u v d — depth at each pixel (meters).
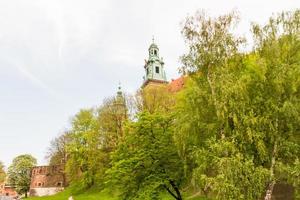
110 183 33.66
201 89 27.95
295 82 25.59
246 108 25.77
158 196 30.42
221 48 28.31
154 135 31.94
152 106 59.91
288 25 28.09
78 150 70.00
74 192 66.50
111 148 64.38
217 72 27.38
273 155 24.89
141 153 31.05
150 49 103.88
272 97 26.58
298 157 25.44
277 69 26.31
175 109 35.81
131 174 31.53
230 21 29.02
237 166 22.64
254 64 27.88
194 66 28.88
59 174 97.50
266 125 25.34
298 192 24.39
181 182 31.30
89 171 64.56
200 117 27.31
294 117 25.30
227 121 25.58
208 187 25.33
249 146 25.03
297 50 27.47
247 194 22.77
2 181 158.88
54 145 94.44
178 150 28.02
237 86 25.67
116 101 67.19
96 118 74.25
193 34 29.05
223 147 23.78
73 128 75.12
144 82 101.25
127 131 33.44
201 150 25.30
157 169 31.38
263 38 28.25
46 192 99.69
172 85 72.31
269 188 23.98
